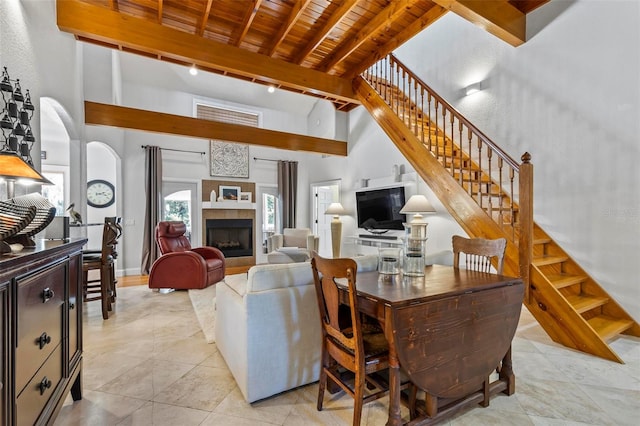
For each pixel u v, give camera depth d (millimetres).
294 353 1935
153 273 4230
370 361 1521
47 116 5062
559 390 1949
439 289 1636
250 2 3236
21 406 1067
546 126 3412
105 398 1842
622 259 2855
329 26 3506
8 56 1943
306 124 7820
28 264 1105
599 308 2953
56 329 1425
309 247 4480
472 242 2230
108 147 5250
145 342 2668
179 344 2629
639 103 2723
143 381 2035
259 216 7078
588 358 2379
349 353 1587
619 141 2850
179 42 3373
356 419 1495
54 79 2904
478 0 3062
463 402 1680
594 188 3029
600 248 2994
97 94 4590
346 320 1988
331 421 1650
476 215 3109
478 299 1683
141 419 1651
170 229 4633
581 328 2461
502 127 3877
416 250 2020
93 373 2137
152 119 4602
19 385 1052
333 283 1581
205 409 1740
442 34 4699
